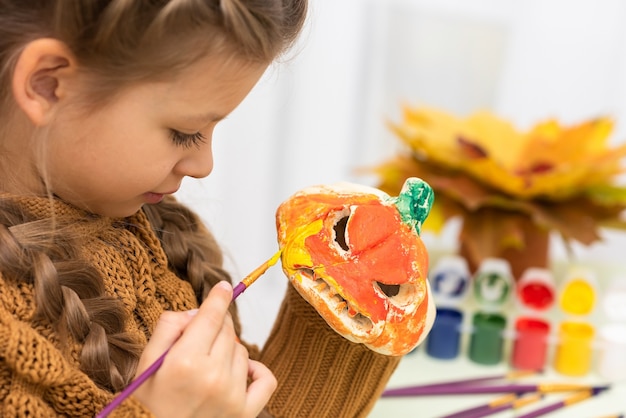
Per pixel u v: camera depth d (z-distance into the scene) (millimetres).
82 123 438
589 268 1106
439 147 973
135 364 487
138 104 433
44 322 455
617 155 952
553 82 1447
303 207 528
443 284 963
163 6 411
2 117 452
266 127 1428
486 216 974
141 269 536
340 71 1427
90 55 418
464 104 1475
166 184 489
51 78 432
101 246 513
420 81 1469
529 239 993
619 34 1410
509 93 1464
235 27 420
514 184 945
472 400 818
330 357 590
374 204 527
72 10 409
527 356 890
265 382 475
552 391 824
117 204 486
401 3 1427
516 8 1429
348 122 1459
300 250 498
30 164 465
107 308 490
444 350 910
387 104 1477
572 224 950
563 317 952
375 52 1451
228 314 483
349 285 488
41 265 451
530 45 1437
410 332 505
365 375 590
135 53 417
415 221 528
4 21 424
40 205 474
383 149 1490
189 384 424
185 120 446
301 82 1424
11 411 414
